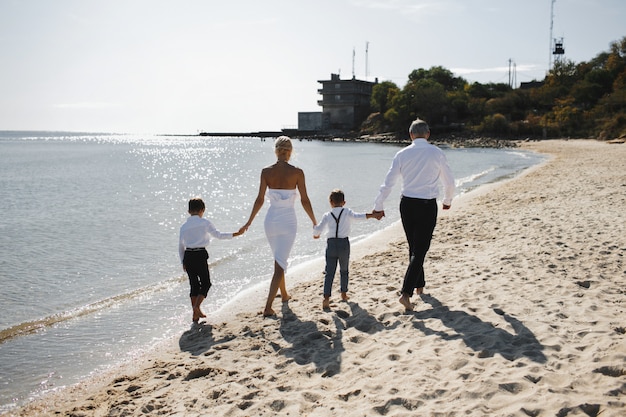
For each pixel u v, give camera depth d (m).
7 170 43.28
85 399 4.48
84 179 34.72
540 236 9.42
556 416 3.21
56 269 9.41
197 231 6.31
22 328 6.39
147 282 8.53
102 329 6.32
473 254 8.55
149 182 32.78
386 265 8.45
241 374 4.59
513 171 30.86
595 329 4.73
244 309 6.79
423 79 103.44
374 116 112.31
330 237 6.29
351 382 4.18
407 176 5.62
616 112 72.50
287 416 3.68
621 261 7.29
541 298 5.84
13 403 4.52
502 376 3.88
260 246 11.16
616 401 3.30
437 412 3.45
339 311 6.10
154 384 4.59
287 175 6.06
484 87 105.12
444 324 5.28
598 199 14.18
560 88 90.88
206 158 71.56
